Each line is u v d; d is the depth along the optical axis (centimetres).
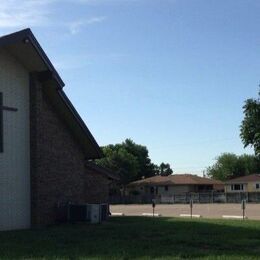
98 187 2941
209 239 1647
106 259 1234
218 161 13300
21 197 2219
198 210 4572
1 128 2141
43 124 2352
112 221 2548
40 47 2206
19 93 2250
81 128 2538
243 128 2109
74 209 2428
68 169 2525
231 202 7462
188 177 9988
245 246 1495
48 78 2302
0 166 2133
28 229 2108
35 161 2267
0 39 2077
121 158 10006
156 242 1581
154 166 12188
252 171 12538
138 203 7688
